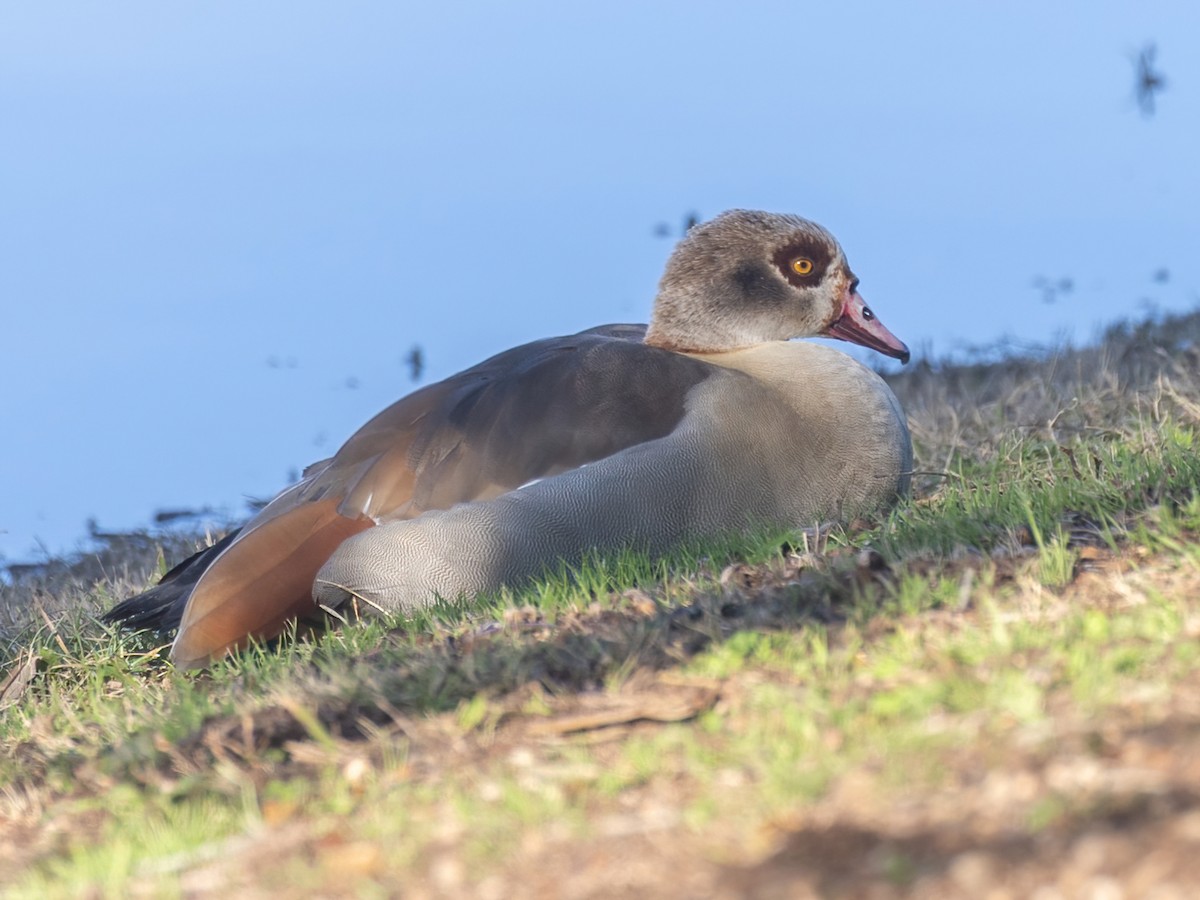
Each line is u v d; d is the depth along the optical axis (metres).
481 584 12.57
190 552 18.45
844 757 6.87
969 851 5.80
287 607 12.91
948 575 9.41
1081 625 7.96
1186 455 11.67
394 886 6.53
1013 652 7.73
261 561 12.96
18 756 10.07
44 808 8.76
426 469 13.08
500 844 6.67
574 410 12.95
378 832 7.09
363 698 9.00
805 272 14.47
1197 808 5.71
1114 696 6.91
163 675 12.78
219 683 11.21
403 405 13.72
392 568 12.70
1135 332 22.16
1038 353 23.45
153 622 13.59
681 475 12.63
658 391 13.03
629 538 12.61
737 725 7.52
